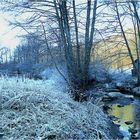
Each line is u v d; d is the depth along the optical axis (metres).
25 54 18.58
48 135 6.35
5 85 8.28
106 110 10.55
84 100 9.53
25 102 7.36
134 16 21.00
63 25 13.30
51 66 15.77
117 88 16.61
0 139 6.08
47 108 7.36
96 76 15.98
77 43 13.80
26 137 6.21
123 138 7.56
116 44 21.06
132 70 21.56
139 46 22.52
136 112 10.37
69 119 7.02
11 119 6.80
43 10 13.48
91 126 7.23
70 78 12.31
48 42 13.66
